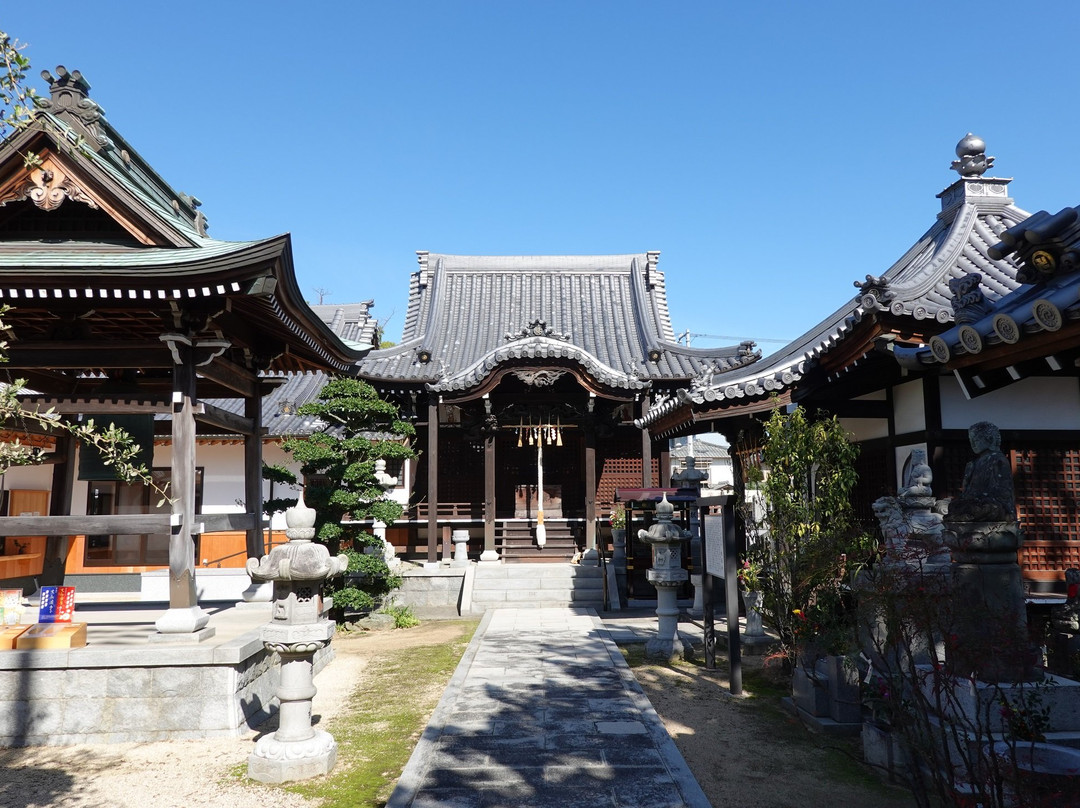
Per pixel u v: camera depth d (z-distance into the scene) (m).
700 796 5.67
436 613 16.92
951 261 10.64
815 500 8.92
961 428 9.80
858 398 11.37
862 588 6.26
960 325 5.74
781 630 8.98
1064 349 4.90
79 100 8.89
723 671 9.97
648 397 21.19
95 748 7.49
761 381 11.14
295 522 6.82
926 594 5.05
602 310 26.66
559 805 5.54
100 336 9.80
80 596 18.14
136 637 8.70
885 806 5.52
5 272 7.79
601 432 21.59
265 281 8.30
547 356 19.16
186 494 8.75
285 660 6.76
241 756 7.11
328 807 5.80
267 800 5.98
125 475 7.08
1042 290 5.68
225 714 7.80
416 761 6.47
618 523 19.20
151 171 10.49
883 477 11.09
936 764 4.64
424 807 5.51
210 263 7.91
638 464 23.55
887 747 6.11
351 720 8.24
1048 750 4.99
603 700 8.41
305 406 14.76
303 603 6.81
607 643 11.86
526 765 6.36
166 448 19.20
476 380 19.30
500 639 12.33
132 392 11.18
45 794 6.22
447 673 10.34
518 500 23.00
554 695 8.64
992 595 5.50
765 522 9.66
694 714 8.00
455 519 20.88
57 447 11.91
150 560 18.95
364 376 20.53
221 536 18.64
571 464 23.59
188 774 6.64
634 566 16.94
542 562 19.88
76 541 18.56
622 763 6.39
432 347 23.50
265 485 19.36
